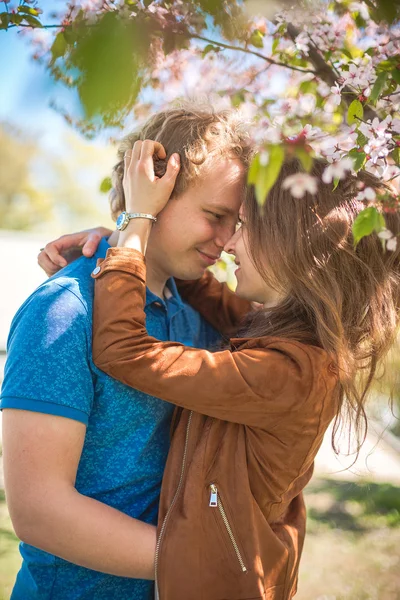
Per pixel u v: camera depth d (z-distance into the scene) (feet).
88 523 4.21
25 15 4.05
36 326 4.43
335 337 4.84
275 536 4.75
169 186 4.97
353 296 5.07
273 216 5.00
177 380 4.48
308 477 5.49
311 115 5.30
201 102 5.63
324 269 4.95
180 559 4.40
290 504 5.67
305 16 4.95
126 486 4.83
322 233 4.95
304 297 4.99
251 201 5.08
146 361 4.47
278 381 4.58
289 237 4.96
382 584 11.02
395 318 5.30
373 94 4.45
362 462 17.51
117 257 4.72
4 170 60.39
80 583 4.72
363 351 5.17
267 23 5.72
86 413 4.43
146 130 5.42
